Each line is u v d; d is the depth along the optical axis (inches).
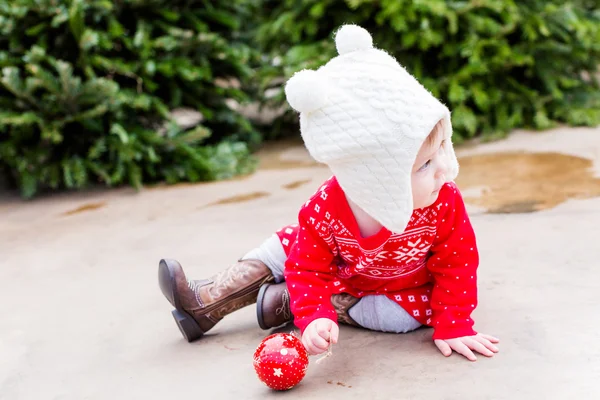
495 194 126.2
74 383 70.8
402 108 56.5
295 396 62.4
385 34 184.5
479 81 179.3
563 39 189.6
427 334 72.6
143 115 172.9
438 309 69.5
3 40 157.5
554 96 183.3
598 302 75.1
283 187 149.6
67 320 88.0
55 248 120.8
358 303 74.3
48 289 100.4
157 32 173.9
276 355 62.7
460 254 67.5
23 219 143.3
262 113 235.9
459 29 179.2
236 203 139.9
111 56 165.6
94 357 76.6
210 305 76.4
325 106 58.2
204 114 175.5
